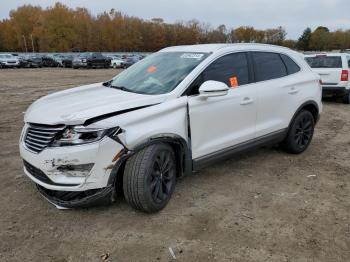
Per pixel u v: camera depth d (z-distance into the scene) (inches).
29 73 1215.6
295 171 210.2
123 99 158.2
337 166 220.2
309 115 239.6
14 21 4082.2
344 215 159.3
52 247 134.6
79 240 138.9
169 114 157.9
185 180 194.2
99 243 137.1
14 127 322.0
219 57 185.8
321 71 466.0
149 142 149.4
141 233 143.4
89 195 143.6
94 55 1643.7
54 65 1782.7
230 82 187.8
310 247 135.6
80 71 1380.4
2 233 143.3
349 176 204.4
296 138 234.8
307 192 182.2
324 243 138.2
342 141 279.4
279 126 217.8
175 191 180.2
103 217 154.9
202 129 172.9
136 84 182.4
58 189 141.6
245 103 191.8
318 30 4094.5
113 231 144.8
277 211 162.1
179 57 190.7
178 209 162.2
